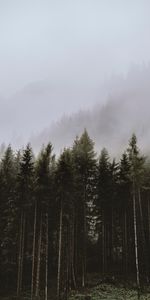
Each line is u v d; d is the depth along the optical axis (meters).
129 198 44.25
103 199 44.06
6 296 37.03
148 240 45.69
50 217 42.16
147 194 46.59
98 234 47.50
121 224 46.66
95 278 40.81
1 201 41.56
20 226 40.56
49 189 39.72
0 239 40.41
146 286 37.94
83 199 42.59
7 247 40.94
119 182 44.44
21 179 40.06
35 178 39.81
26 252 44.56
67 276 36.00
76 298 34.56
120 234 47.12
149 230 44.69
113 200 44.75
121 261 47.31
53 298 35.22
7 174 46.28
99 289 36.91
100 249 46.91
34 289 38.72
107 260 45.62
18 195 41.03
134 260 45.03
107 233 46.19
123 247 44.88
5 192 42.38
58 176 38.75
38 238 41.59
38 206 41.38
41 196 39.94
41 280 41.25
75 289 37.19
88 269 45.03
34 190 39.72
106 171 45.81
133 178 38.62
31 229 44.38
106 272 42.66
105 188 44.50
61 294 35.97
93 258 48.00
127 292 35.91
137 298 33.91
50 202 40.56
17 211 41.50
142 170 39.12
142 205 48.16
